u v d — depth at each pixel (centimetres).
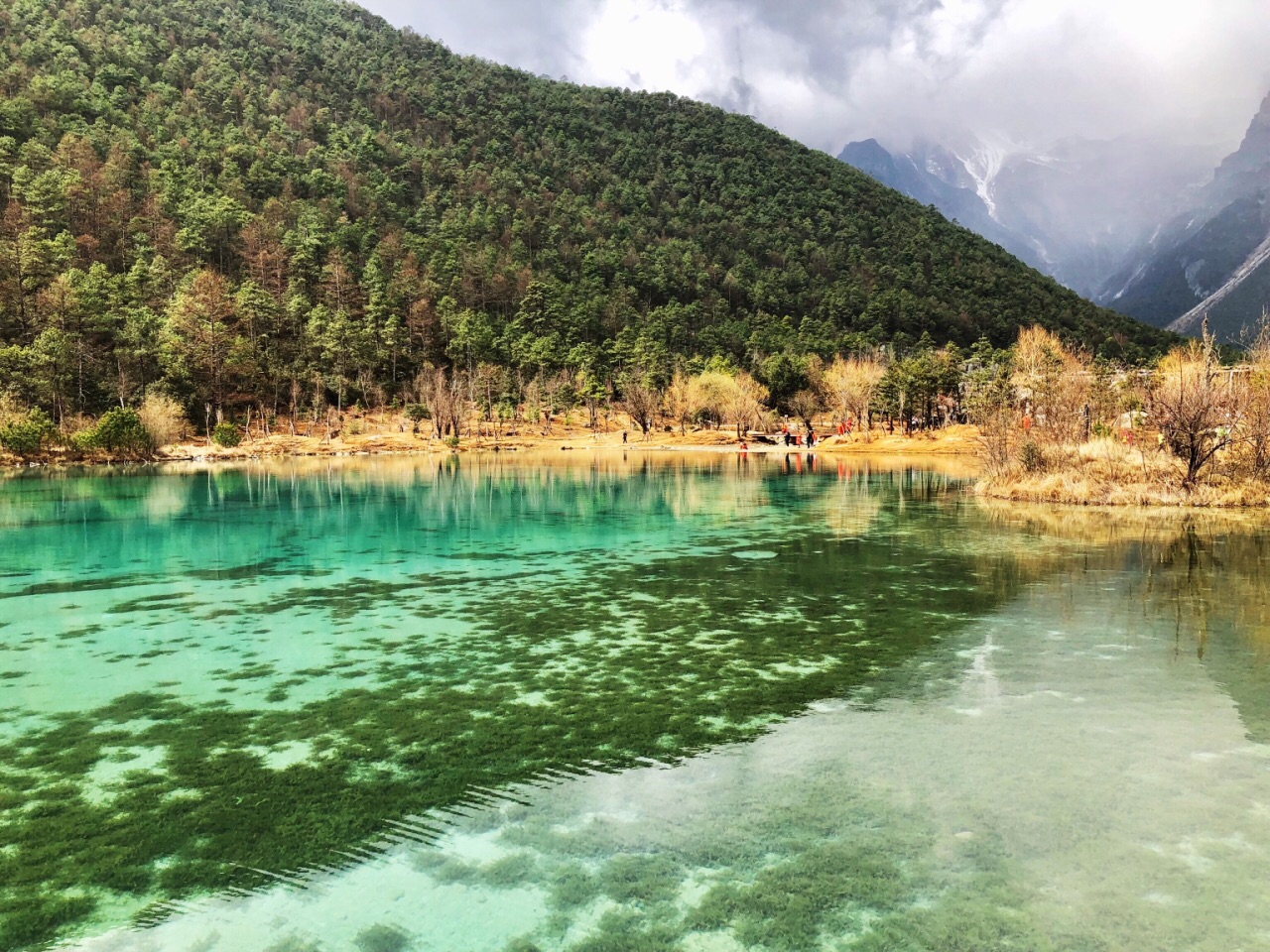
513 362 11600
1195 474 2691
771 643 1130
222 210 11181
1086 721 816
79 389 7125
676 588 1509
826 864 560
